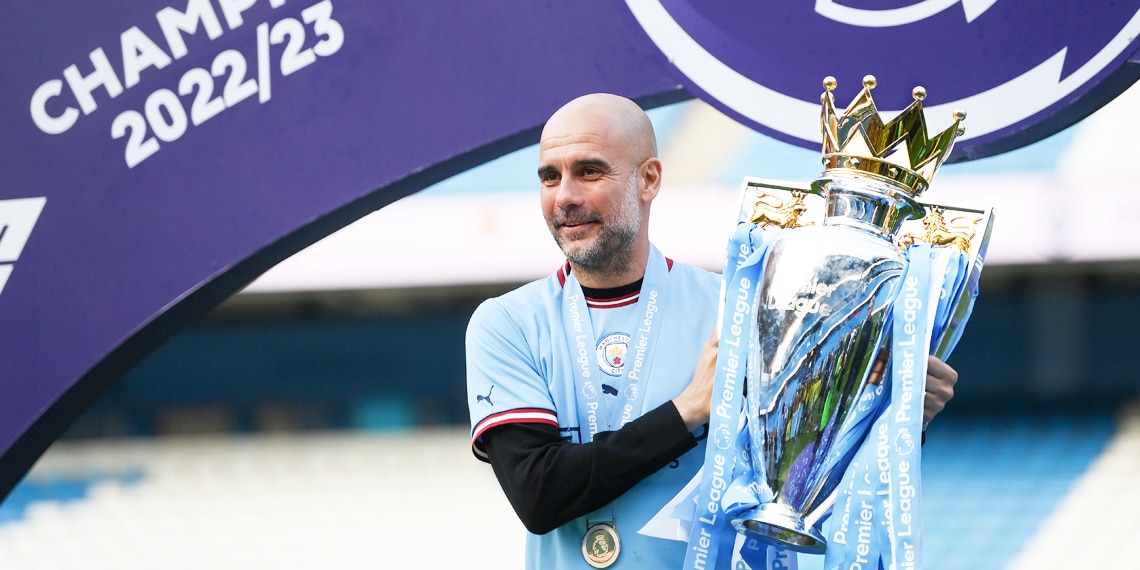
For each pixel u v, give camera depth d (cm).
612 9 860
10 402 899
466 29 870
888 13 832
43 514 3181
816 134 846
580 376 800
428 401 3309
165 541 3123
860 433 712
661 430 733
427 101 875
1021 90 827
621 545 770
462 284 2845
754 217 747
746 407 722
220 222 888
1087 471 3075
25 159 895
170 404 3198
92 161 893
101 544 3125
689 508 761
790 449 703
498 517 3136
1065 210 2677
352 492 3200
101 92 891
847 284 694
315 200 884
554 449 751
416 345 3181
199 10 884
